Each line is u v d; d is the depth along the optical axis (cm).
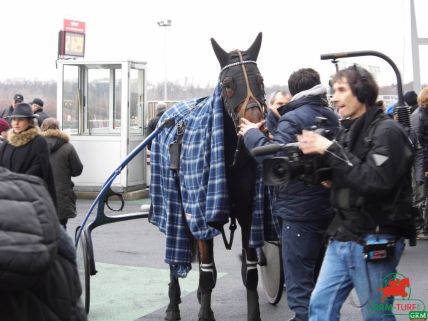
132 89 1366
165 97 2641
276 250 577
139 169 1383
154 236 952
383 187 318
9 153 636
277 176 344
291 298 433
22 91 2222
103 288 672
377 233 328
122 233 977
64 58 1406
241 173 468
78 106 1376
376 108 337
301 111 426
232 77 452
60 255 227
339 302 344
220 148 458
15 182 215
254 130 425
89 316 575
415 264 751
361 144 333
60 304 220
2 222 201
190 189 482
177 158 509
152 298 634
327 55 416
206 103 492
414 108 998
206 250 497
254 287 502
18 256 196
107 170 1350
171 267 562
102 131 1373
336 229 342
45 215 210
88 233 580
